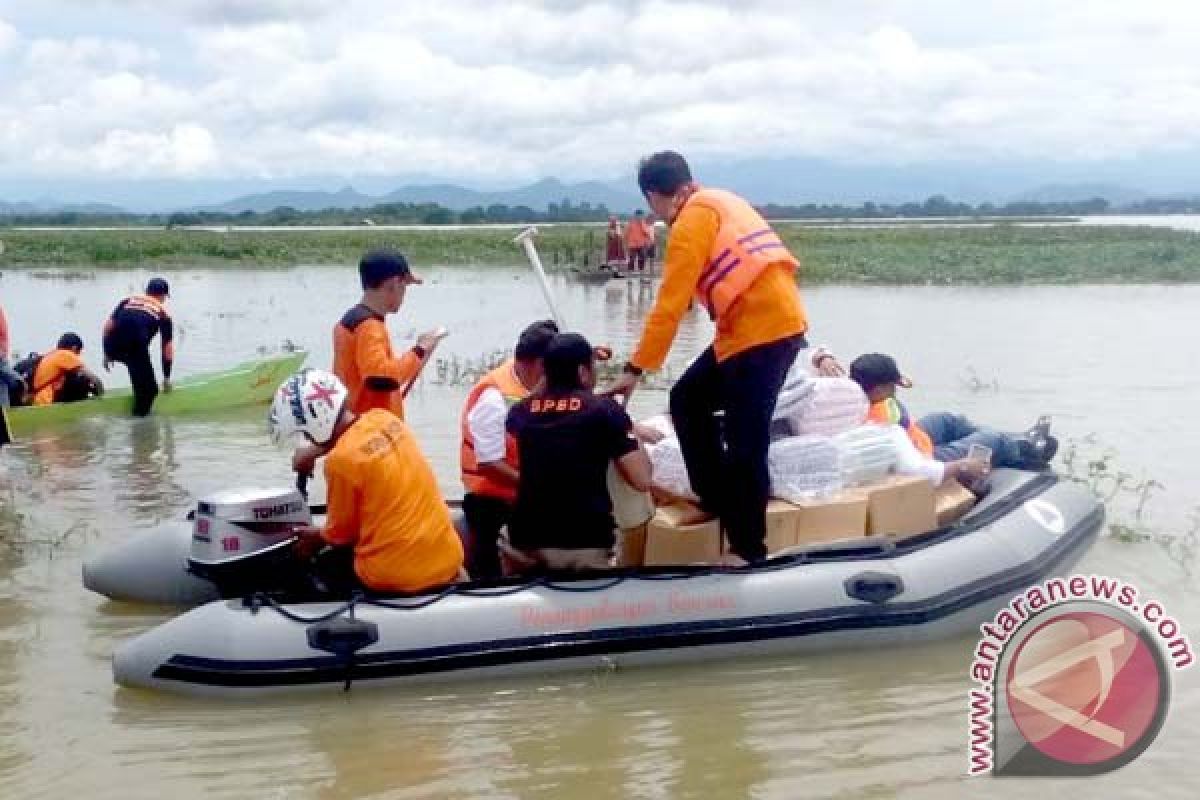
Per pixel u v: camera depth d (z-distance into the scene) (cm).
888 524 616
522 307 2195
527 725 484
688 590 545
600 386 1241
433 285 2752
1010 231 5222
